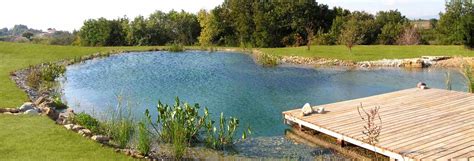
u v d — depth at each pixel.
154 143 10.14
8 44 36.94
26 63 27.33
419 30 45.84
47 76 21.94
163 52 41.62
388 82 21.41
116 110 14.76
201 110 15.28
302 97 17.61
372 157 9.41
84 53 36.66
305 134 11.56
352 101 13.77
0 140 8.77
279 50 38.59
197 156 9.51
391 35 46.22
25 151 8.12
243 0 54.03
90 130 10.37
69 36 72.12
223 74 25.22
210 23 55.12
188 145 10.22
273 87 20.23
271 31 51.28
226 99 17.34
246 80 22.69
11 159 7.61
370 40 47.69
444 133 9.66
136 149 9.34
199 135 11.25
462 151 8.38
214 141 10.24
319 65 29.30
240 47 47.12
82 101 16.75
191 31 58.84
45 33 83.25
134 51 41.41
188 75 24.86
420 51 32.72
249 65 30.03
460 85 19.81
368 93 18.41
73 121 11.13
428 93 14.58
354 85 20.59
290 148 10.34
